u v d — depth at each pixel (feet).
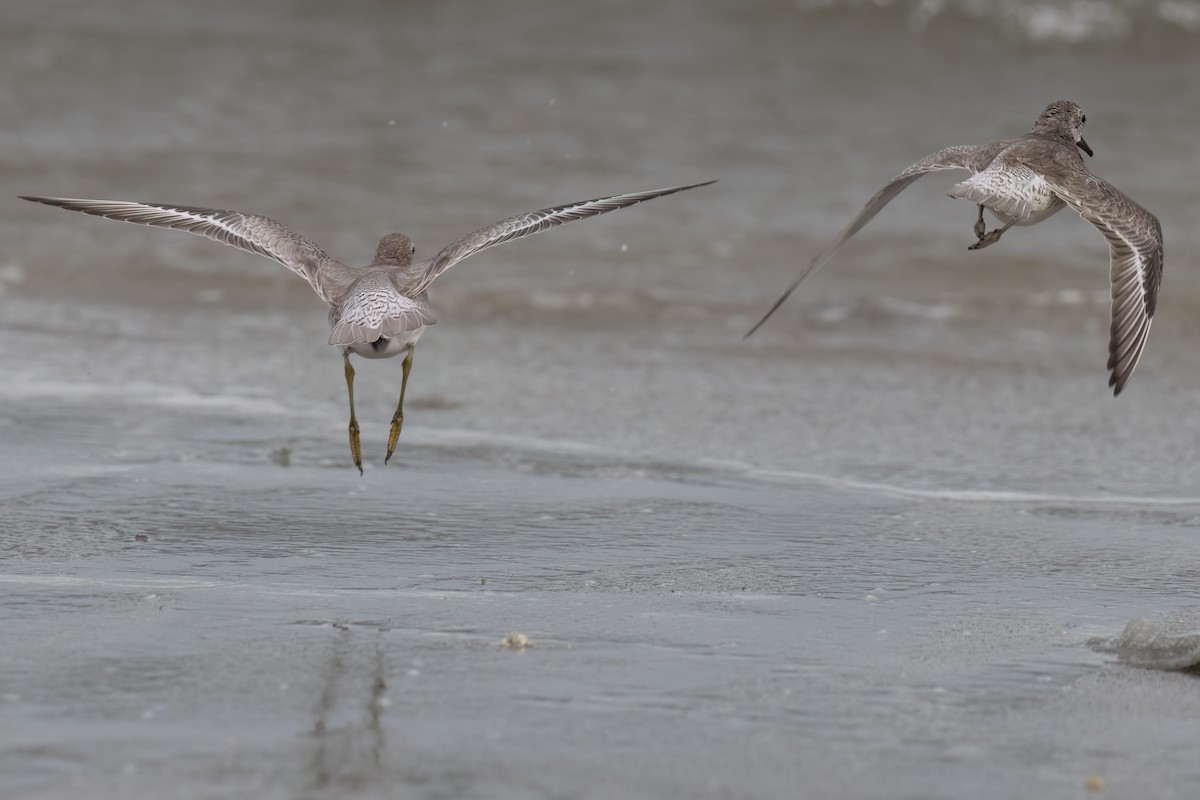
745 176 90.27
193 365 59.47
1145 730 29.40
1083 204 30.81
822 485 46.83
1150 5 124.36
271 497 44.19
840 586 37.96
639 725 29.25
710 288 72.74
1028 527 43.01
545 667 32.12
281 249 33.53
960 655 33.30
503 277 73.77
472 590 37.14
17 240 76.59
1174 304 69.97
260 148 93.40
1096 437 52.80
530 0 130.21
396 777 26.86
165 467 46.68
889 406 56.39
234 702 29.96
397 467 47.57
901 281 74.49
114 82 107.14
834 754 28.09
